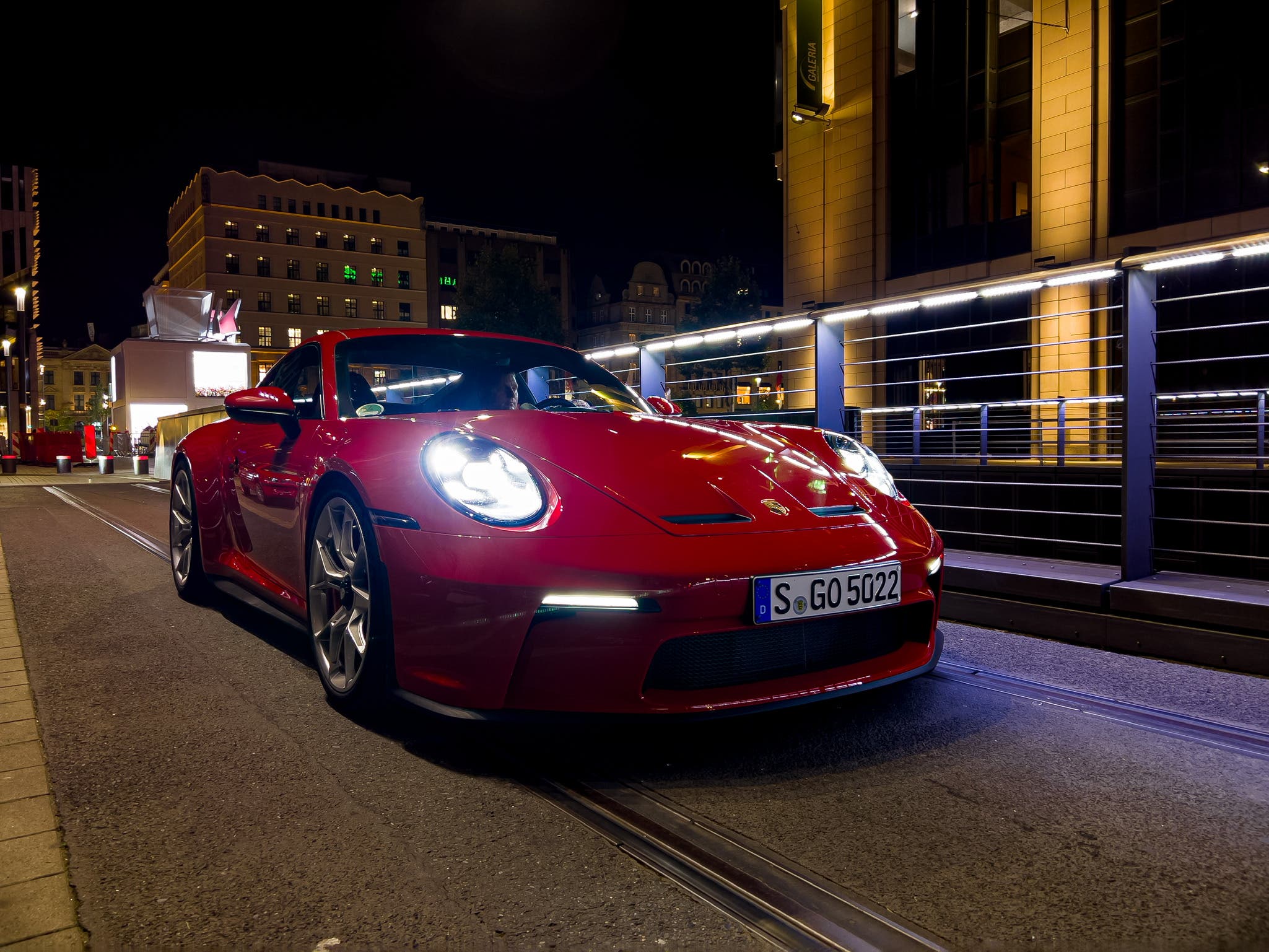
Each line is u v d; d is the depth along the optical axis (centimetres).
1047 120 1560
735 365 2344
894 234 1847
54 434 2661
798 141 2059
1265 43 1290
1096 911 145
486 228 6788
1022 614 359
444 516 208
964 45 1694
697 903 148
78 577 478
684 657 205
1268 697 268
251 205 5675
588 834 174
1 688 269
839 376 507
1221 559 479
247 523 330
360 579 239
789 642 218
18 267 4841
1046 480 546
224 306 5538
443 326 6456
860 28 1894
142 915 142
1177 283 1364
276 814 182
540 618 194
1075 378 1483
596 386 367
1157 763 214
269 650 317
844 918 143
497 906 146
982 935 138
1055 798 193
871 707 257
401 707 247
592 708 196
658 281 7288
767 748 223
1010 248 1634
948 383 1705
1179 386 1359
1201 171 1366
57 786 195
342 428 271
